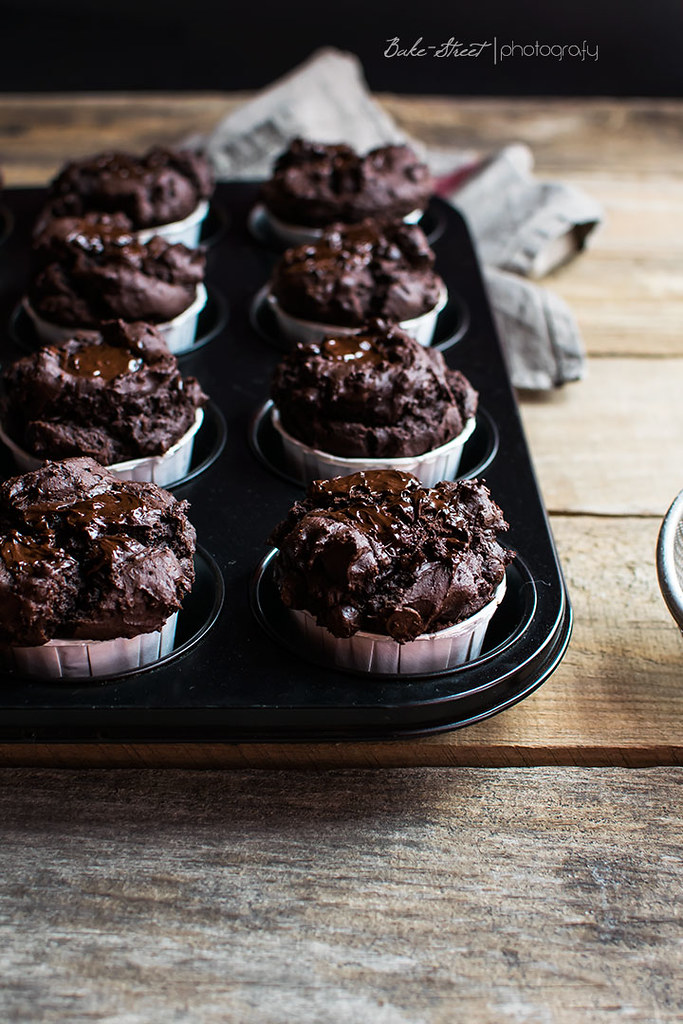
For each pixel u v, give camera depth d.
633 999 0.36
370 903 0.38
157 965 0.36
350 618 0.39
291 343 0.52
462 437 0.46
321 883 0.38
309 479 0.47
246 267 0.57
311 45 0.93
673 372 0.56
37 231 0.55
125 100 0.75
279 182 0.57
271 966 0.36
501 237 0.61
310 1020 0.36
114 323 0.47
